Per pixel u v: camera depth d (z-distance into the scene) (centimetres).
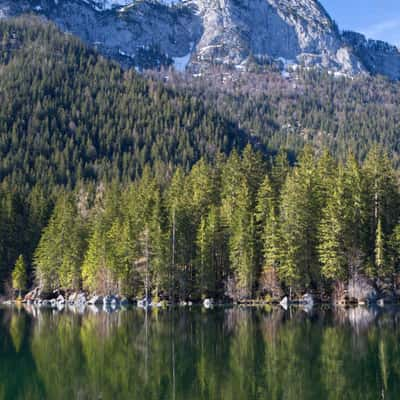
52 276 12075
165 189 12912
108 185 14988
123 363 4747
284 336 5719
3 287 12975
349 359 4653
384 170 9500
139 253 10350
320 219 9175
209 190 10950
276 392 3766
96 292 11044
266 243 9244
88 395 3841
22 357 5112
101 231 11162
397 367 4372
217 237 10012
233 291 9619
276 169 10969
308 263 9194
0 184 16288
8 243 13400
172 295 9906
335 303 8850
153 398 3709
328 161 10012
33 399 3794
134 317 7862
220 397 3684
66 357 5078
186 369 4456
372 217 9394
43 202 14212
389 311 7744
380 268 8881
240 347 5234
